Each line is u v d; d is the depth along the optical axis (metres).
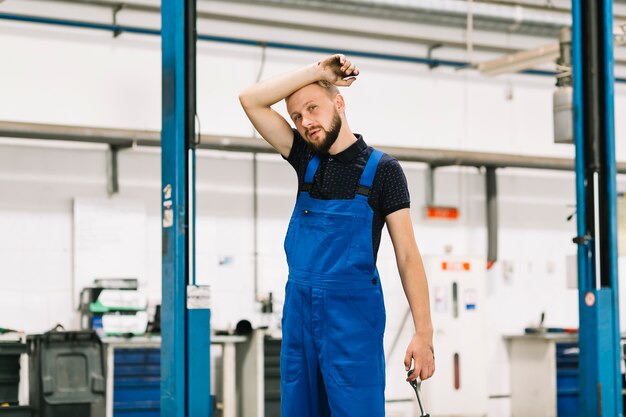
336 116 2.61
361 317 2.59
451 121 9.60
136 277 8.31
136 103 8.34
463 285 9.28
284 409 2.67
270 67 8.90
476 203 9.70
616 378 5.09
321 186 2.64
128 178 8.38
